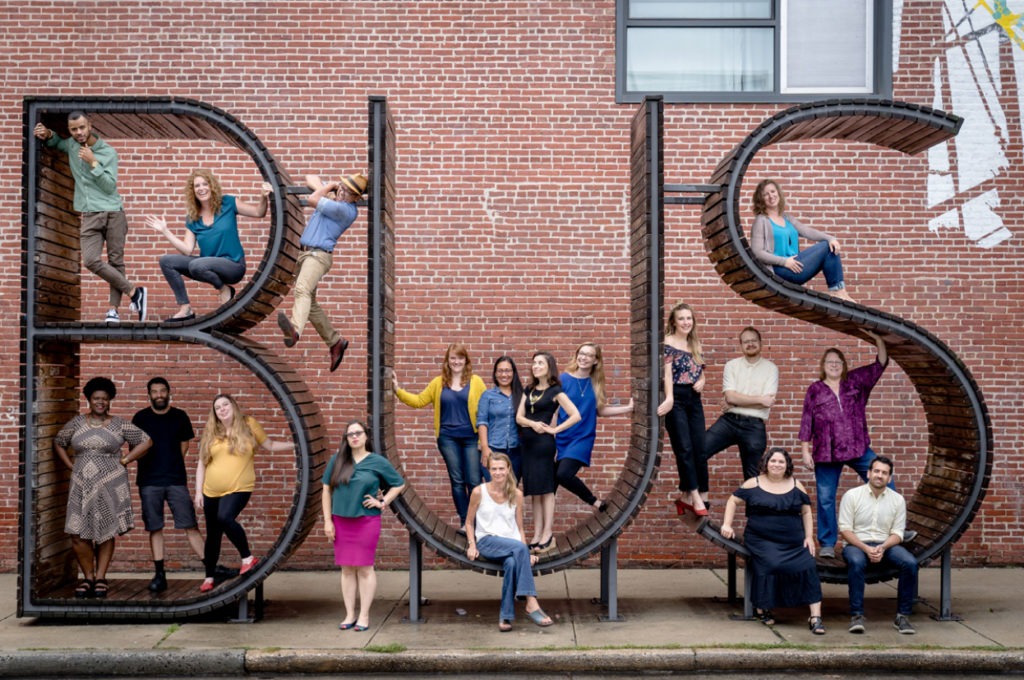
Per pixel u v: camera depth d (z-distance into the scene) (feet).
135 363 32.94
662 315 25.86
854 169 33.12
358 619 25.07
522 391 27.43
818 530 28.17
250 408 32.94
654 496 33.01
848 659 22.80
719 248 26.61
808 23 33.71
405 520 25.50
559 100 33.30
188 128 27.61
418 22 33.35
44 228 26.35
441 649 23.13
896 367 33.06
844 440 27.61
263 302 26.25
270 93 33.14
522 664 22.81
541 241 33.19
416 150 33.24
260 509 32.86
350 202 26.71
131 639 24.14
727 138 33.27
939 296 32.99
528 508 33.01
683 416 27.07
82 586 26.02
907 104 25.64
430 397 28.58
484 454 27.30
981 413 25.75
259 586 26.48
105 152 26.37
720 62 33.78
